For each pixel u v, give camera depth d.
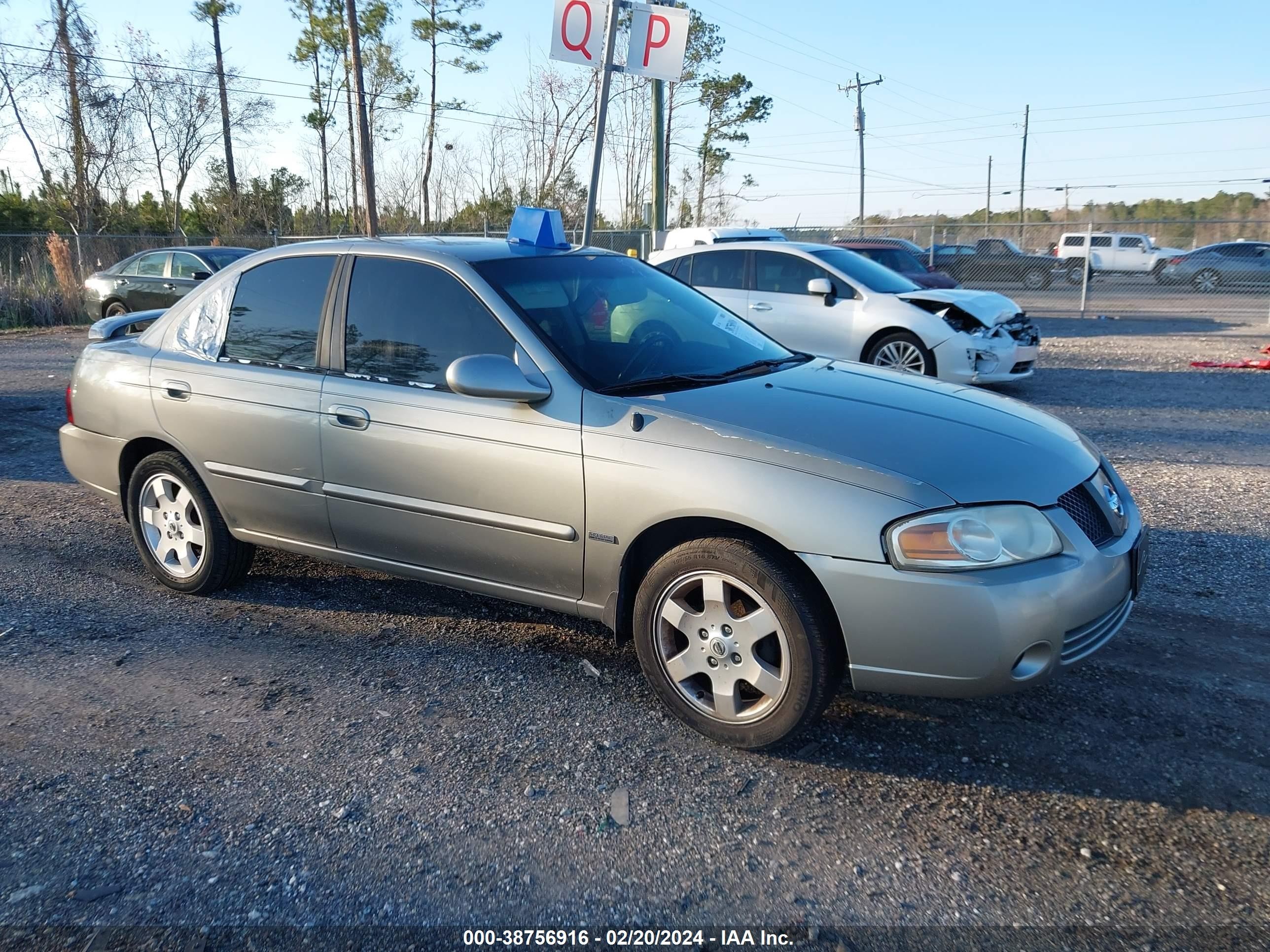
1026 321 10.28
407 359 3.91
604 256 4.48
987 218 60.94
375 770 3.18
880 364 10.01
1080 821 2.89
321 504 4.14
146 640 4.21
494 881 2.65
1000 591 2.91
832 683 3.13
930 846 2.79
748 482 3.12
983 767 3.19
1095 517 3.29
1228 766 3.15
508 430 3.59
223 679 3.85
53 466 7.35
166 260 16.39
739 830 2.88
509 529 3.65
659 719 3.53
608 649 4.12
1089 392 10.30
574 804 3.00
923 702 3.62
